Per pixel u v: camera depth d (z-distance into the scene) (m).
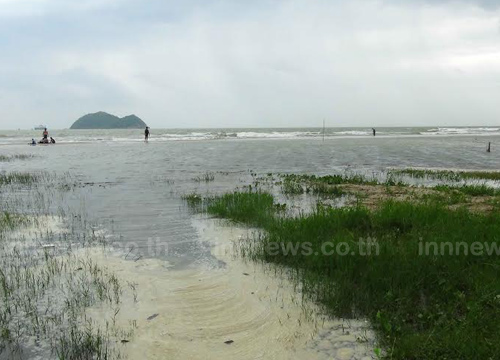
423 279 5.43
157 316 5.09
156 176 18.34
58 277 6.26
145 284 6.04
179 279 6.24
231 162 25.02
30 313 5.11
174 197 13.09
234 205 10.99
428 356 4.02
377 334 4.53
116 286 5.92
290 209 10.99
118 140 56.19
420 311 4.85
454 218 8.06
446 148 37.38
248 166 22.80
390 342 4.33
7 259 7.10
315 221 8.15
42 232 8.89
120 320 4.98
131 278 6.26
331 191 13.53
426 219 8.13
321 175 18.80
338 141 51.22
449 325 4.42
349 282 5.61
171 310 5.25
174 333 4.71
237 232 8.78
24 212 10.97
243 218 9.76
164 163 24.36
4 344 4.46
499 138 59.56
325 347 4.38
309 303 5.34
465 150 34.88
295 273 6.32
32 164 23.83
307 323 4.86
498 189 13.54
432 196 11.96
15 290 5.75
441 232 7.15
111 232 8.91
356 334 4.59
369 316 4.89
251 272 6.47
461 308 4.89
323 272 6.10
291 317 5.02
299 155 30.23
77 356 4.25
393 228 7.95
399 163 24.45
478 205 10.53
